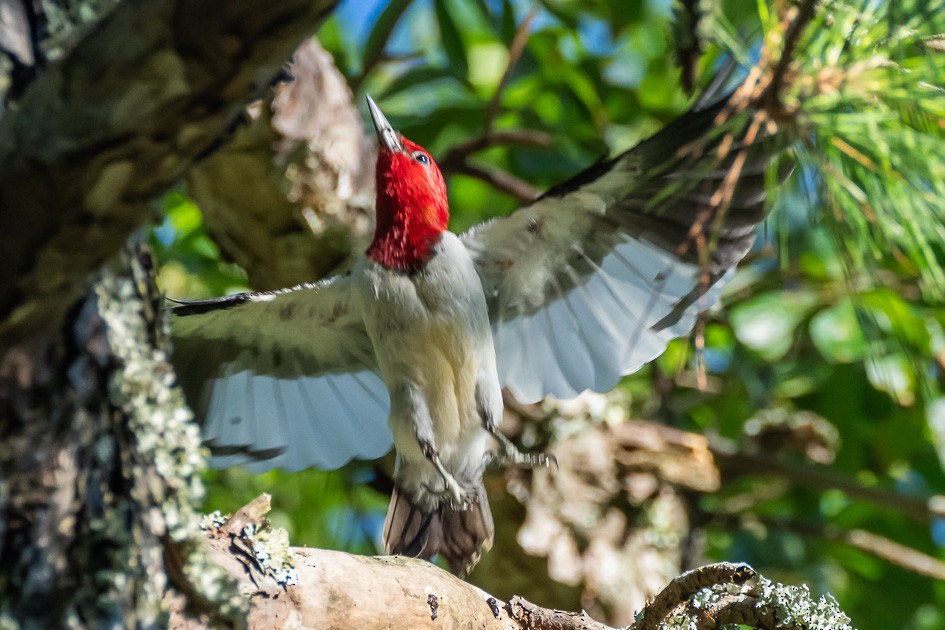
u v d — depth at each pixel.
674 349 9.34
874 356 4.93
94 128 2.31
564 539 7.77
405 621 4.20
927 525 9.67
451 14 9.55
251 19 2.21
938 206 4.15
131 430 3.01
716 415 9.62
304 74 7.84
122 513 2.90
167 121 2.33
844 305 8.53
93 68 2.28
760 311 8.84
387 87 9.65
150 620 2.95
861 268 4.34
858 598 9.57
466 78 9.55
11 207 2.39
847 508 9.72
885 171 4.07
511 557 7.74
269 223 7.75
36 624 2.71
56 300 2.63
